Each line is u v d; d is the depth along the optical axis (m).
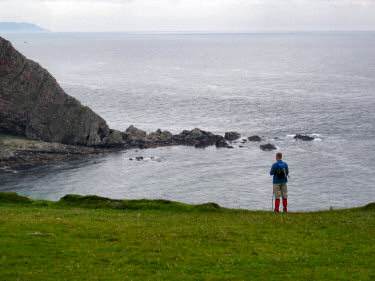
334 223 26.83
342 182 90.75
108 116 169.62
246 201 81.50
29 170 103.25
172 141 129.00
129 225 26.33
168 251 21.69
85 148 122.12
